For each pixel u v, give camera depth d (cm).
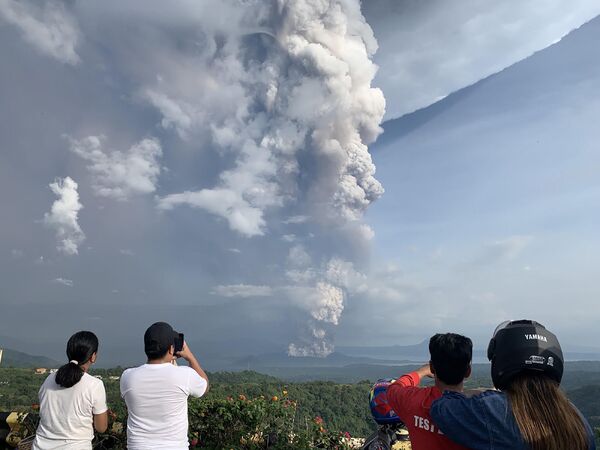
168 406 372
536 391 216
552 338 229
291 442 630
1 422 569
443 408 230
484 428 214
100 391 417
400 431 324
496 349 235
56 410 405
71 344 418
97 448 541
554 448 205
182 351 406
